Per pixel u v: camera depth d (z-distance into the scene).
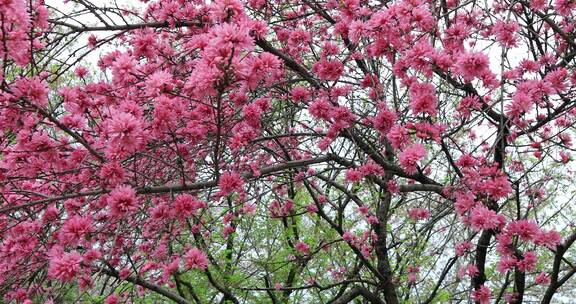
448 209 4.63
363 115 4.31
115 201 3.17
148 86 3.13
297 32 4.55
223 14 2.96
